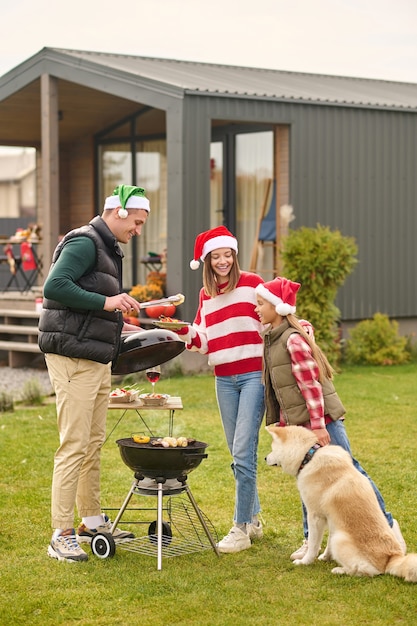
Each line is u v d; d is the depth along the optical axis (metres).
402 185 14.54
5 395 10.12
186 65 15.87
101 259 5.29
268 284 5.28
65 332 5.23
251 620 4.33
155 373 5.98
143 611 4.46
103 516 5.68
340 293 13.91
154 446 5.22
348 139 13.91
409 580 4.68
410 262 14.69
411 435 8.52
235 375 5.48
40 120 16.61
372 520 4.84
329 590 4.68
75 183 17.78
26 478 7.11
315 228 13.66
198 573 4.99
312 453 4.93
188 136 12.35
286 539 5.62
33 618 4.39
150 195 16.52
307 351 5.11
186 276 12.41
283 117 13.21
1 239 16.39
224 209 14.99
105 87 13.28
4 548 5.47
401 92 16.64
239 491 5.40
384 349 13.59
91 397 5.30
